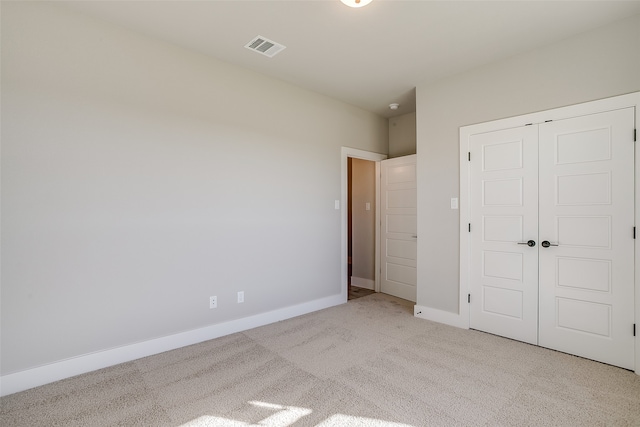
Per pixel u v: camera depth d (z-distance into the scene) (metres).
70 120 2.20
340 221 4.09
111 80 2.37
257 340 2.86
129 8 2.20
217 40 2.63
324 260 3.89
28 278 2.05
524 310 2.82
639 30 2.28
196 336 2.79
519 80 2.85
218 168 2.95
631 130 2.31
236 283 3.07
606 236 2.42
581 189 2.53
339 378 2.19
